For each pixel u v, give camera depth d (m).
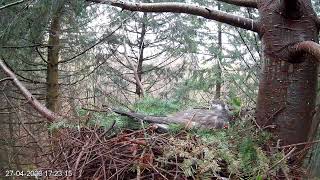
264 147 2.03
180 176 1.77
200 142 1.93
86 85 7.10
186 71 7.71
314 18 2.06
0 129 7.00
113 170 1.82
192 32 6.99
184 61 7.52
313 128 2.31
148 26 7.59
